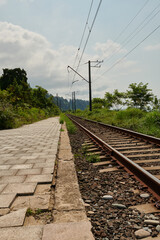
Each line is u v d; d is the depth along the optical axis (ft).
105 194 8.98
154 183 8.80
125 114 51.06
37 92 182.91
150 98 71.82
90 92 94.48
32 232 5.80
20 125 52.39
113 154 15.17
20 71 161.48
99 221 6.67
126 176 10.91
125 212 7.27
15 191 8.77
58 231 5.79
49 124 57.62
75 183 9.86
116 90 116.88
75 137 28.07
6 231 5.84
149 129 31.17
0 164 13.42
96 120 63.62
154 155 15.56
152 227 6.23
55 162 14.12
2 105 49.16
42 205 7.60
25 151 17.85
